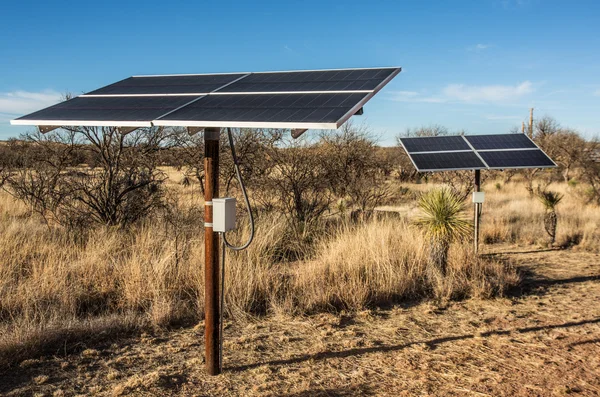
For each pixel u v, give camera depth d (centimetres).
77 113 436
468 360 495
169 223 996
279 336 557
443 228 809
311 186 1181
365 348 524
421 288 752
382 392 424
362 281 734
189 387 425
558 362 490
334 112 346
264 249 889
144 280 668
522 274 873
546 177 3058
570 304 692
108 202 1030
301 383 437
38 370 450
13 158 1304
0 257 746
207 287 440
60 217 1052
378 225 999
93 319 568
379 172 1471
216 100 432
